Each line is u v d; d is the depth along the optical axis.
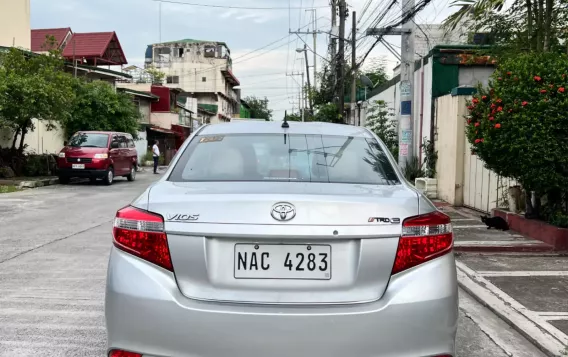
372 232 2.55
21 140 19.92
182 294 2.54
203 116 62.69
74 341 4.17
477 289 5.71
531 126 6.99
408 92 14.77
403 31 14.64
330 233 2.52
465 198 12.23
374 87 26.95
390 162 3.51
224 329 2.43
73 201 13.90
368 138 3.79
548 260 7.13
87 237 8.74
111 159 19.42
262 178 3.17
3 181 17.62
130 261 2.64
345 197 2.64
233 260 2.55
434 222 2.71
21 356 3.86
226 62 70.56
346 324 2.43
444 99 13.28
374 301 2.53
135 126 27.94
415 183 14.42
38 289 5.64
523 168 7.27
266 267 2.55
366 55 22.02
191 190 2.85
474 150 8.09
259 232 2.51
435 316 2.54
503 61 8.63
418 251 2.62
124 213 2.74
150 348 2.50
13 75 17.22
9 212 11.66
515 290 5.68
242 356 2.42
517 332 4.56
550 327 4.53
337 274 2.55
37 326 4.50
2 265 6.74
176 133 44.22
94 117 25.80
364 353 2.44
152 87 43.47
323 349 2.42
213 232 2.53
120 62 38.59
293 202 2.55
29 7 25.89
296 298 2.52
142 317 2.51
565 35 8.66
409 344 2.49
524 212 9.21
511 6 9.00
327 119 29.36
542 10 8.49
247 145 3.54
